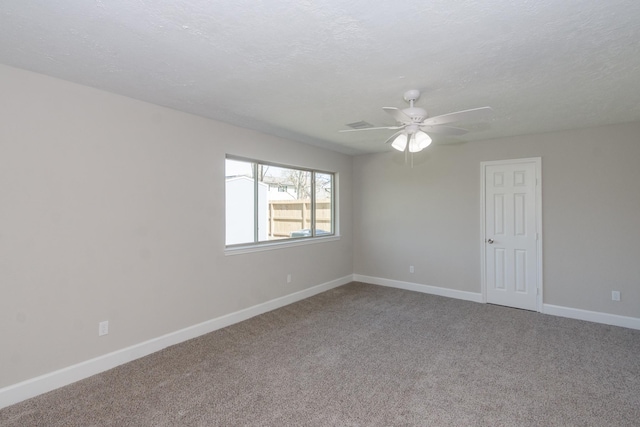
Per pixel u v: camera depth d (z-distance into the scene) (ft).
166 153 10.33
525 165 14.28
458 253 16.06
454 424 6.76
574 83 8.30
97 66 7.36
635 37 6.07
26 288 7.61
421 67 7.36
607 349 10.27
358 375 8.70
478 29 5.80
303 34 5.97
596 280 12.80
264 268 13.89
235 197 13.12
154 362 9.39
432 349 10.29
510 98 9.41
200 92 8.96
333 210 18.71
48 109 7.88
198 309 11.33
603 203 12.64
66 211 8.21
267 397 7.68
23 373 7.57
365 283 19.03
